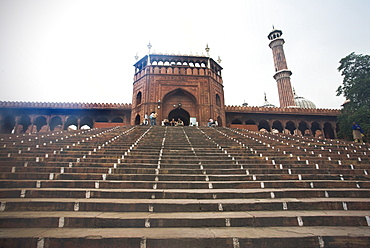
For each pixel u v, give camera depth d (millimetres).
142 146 8141
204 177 5004
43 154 6246
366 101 17375
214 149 8023
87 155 6414
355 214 3387
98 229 2922
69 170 5125
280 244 2650
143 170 5211
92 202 3553
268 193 4188
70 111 21500
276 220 3213
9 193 3895
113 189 4273
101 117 22531
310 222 3238
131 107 22547
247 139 10758
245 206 3662
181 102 21922
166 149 7891
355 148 9625
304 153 8070
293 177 5293
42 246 2533
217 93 23281
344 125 18344
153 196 4020
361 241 2715
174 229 2947
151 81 21266
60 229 2914
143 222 3059
